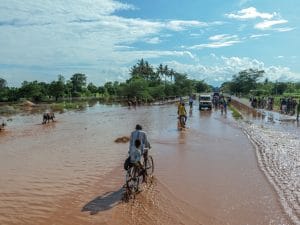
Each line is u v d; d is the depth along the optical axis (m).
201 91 175.88
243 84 120.75
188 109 51.09
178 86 113.44
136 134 10.92
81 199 9.93
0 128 27.22
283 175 12.09
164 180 11.55
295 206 9.11
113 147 18.12
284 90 114.56
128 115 40.50
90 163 14.40
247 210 8.85
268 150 16.77
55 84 119.38
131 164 10.28
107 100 100.44
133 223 8.15
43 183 11.62
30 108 67.38
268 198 9.70
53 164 14.43
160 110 49.62
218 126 27.16
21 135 24.48
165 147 17.62
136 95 85.56
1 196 10.35
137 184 10.51
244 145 18.19
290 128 26.06
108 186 11.11
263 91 106.12
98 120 34.88
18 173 13.05
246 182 11.24
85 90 144.62
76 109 59.34
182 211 8.84
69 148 18.20
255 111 44.88
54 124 32.00
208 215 8.57
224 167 13.23
